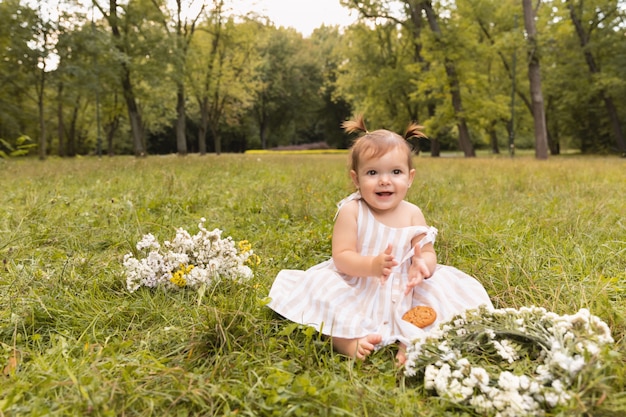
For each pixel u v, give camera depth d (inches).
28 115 1193.4
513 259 128.3
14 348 82.5
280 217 205.3
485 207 221.6
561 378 65.7
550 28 1010.1
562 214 191.2
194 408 68.1
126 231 169.6
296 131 2746.1
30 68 883.4
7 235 165.3
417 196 247.1
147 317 101.9
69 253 149.2
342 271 103.5
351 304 97.6
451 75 1045.8
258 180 374.6
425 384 71.7
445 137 2324.1
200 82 1421.0
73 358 82.4
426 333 82.4
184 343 87.9
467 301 99.6
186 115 2183.8
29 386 71.3
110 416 63.4
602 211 196.7
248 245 134.2
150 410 65.4
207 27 1406.3
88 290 114.0
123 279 120.9
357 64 1390.3
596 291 103.0
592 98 1382.9
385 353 88.6
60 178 354.9
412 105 1386.6
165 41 949.2
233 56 1565.0
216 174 415.2
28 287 115.3
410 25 1174.3
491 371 73.9
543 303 102.7
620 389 68.0
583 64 1279.5
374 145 105.9
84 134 1818.4
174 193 259.4
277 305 99.9
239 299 105.3
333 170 476.4
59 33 842.8
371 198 106.7
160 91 1172.5
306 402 67.1
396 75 1286.9
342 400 67.3
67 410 65.7
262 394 69.6
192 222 197.2
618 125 1212.5
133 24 937.5
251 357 82.6
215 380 74.6
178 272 115.4
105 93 1011.3
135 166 493.7
